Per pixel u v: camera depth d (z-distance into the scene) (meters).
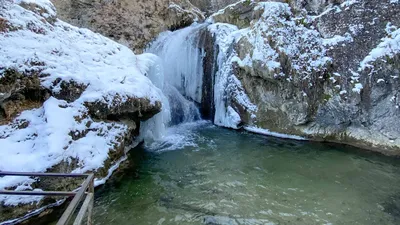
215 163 5.48
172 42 9.05
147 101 5.52
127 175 4.85
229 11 9.29
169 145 6.34
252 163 5.51
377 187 4.62
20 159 3.50
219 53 8.02
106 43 6.40
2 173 2.39
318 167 5.35
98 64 5.52
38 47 4.55
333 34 6.91
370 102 6.15
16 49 4.17
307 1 7.54
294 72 6.64
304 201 4.19
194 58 8.49
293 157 5.82
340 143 6.59
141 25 9.44
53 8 5.90
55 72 4.48
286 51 6.75
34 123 4.02
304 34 7.00
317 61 6.68
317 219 3.75
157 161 5.49
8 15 4.47
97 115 4.78
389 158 5.73
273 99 7.06
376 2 6.54
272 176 4.99
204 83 8.38
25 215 3.36
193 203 4.07
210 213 3.83
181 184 4.63
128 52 6.78
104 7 8.81
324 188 4.58
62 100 4.42
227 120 7.71
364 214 3.87
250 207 4.00
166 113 6.79
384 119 6.07
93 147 4.43
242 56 7.53
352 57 6.46
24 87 4.06
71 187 3.91
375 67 6.12
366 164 5.48
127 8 9.20
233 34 8.08
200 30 8.77
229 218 3.73
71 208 1.81
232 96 7.62
